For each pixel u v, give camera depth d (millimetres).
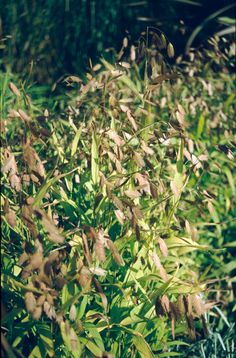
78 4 7727
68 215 2773
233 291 4199
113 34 7961
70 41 7605
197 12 8344
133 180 2736
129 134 2832
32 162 2379
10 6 7105
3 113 3705
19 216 2598
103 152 2709
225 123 4742
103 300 2336
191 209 3426
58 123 3404
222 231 4305
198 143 3912
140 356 2750
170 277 2805
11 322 2436
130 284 2729
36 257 2211
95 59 7719
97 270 2371
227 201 4199
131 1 8242
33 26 7242
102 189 2547
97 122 3309
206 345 3479
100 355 2414
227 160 4105
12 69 6621
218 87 5133
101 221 2762
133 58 4039
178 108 2850
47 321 2533
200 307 2543
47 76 7219
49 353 2373
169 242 2830
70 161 2777
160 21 8172
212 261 4129
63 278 2256
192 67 5016
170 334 3289
